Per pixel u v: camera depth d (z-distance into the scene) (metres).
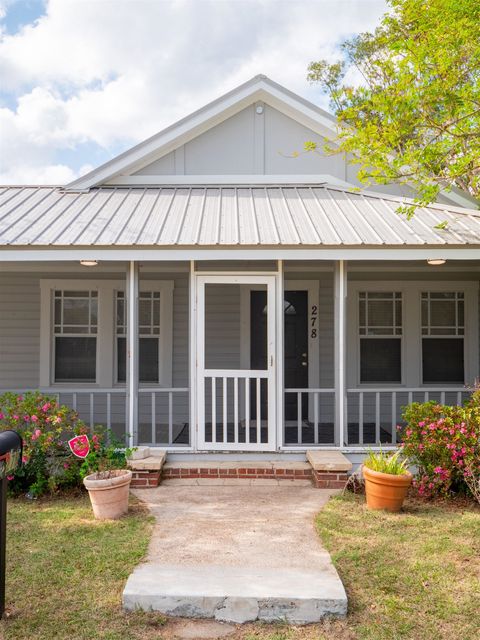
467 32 6.44
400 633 3.64
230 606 3.86
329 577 4.24
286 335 10.44
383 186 10.05
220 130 10.16
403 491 5.98
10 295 10.16
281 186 10.09
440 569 4.55
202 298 7.68
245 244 7.07
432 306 10.33
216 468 7.26
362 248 7.18
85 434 6.81
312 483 7.10
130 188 10.01
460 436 6.32
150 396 10.27
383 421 10.28
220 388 10.14
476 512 6.03
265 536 5.25
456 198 9.80
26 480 6.78
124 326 10.32
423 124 7.26
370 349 10.36
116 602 4.00
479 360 10.21
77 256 7.14
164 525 5.57
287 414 10.41
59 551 4.88
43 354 10.09
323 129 10.09
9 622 3.74
